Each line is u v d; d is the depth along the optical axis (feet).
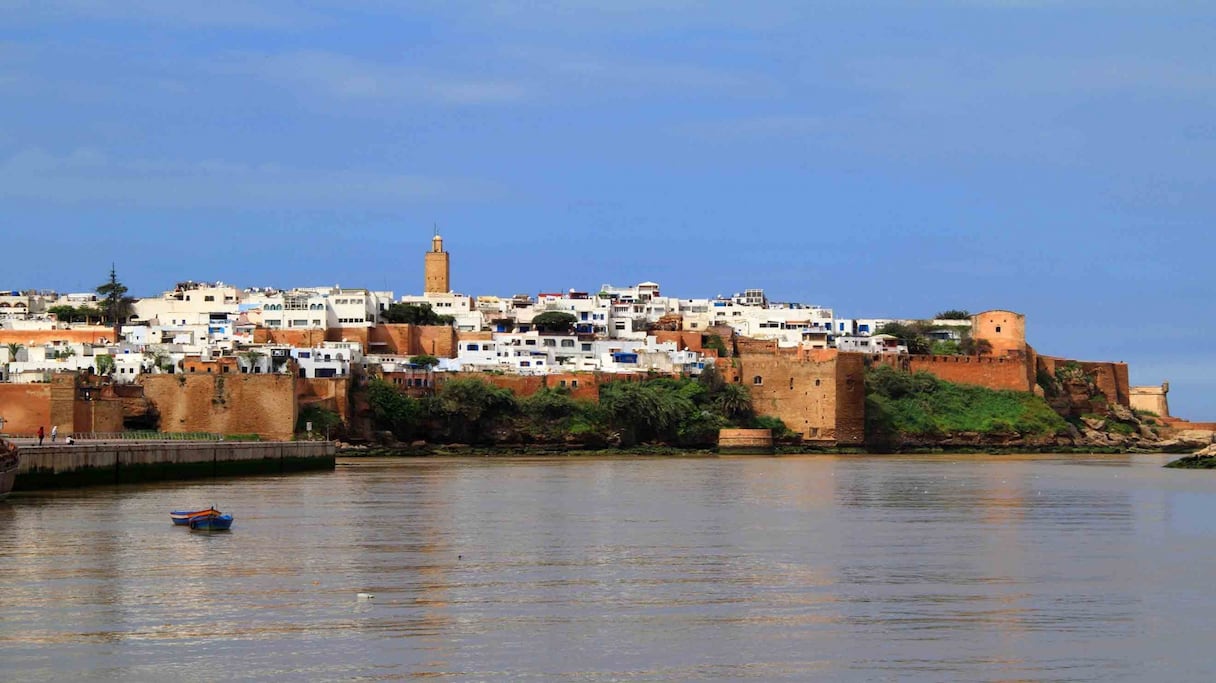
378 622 303.27
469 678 261.44
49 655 274.36
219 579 353.51
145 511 502.79
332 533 449.06
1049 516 524.11
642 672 266.57
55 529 447.83
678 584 351.46
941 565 385.09
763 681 261.85
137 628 296.10
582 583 352.08
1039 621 309.22
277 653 276.62
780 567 379.76
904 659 276.41
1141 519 513.45
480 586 346.74
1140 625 305.73
